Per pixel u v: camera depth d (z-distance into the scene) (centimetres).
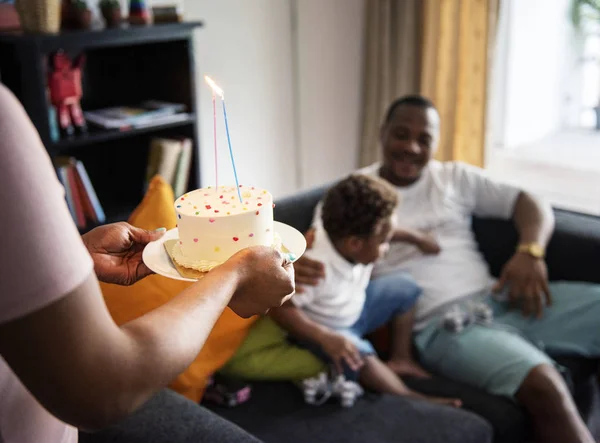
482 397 175
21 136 54
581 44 314
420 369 189
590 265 197
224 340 154
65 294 54
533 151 332
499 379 174
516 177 333
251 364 165
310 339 166
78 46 221
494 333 185
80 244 58
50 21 214
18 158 53
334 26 328
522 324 196
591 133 318
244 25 309
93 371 56
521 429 171
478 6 272
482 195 216
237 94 315
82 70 265
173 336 62
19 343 54
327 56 334
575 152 323
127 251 95
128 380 58
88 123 249
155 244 92
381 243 176
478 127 286
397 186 217
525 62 322
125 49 274
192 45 253
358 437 149
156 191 161
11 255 53
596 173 319
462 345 185
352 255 176
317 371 167
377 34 303
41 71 214
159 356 61
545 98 324
